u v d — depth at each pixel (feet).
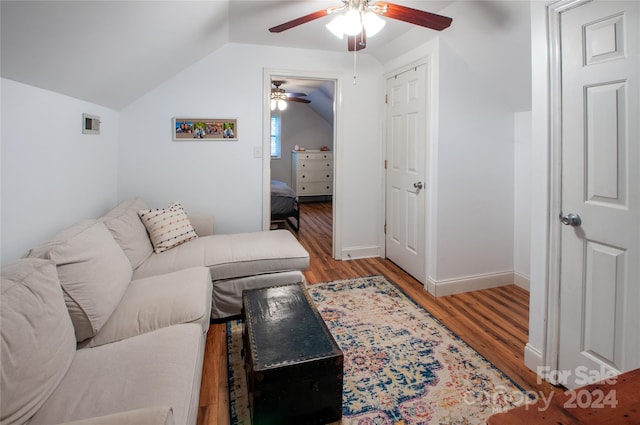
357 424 5.31
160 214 9.20
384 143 12.96
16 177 5.38
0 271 3.91
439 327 8.25
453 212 10.09
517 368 6.68
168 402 3.67
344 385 6.19
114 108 10.11
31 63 5.03
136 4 5.18
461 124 9.90
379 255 13.64
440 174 9.86
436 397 5.90
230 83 11.40
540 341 6.39
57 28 4.49
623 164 4.96
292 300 6.61
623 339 5.08
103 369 4.15
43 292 4.02
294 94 24.16
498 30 7.93
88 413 3.50
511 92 9.70
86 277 5.06
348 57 12.42
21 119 5.49
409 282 11.11
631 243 4.92
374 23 6.62
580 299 5.67
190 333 5.08
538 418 2.50
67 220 7.17
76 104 7.58
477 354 7.15
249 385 5.46
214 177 11.61
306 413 5.10
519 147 10.39
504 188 10.57
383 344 7.51
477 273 10.54
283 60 11.74
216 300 8.46
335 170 13.00
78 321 4.83
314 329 5.63
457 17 8.37
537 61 6.04
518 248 10.77
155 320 5.41
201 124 11.28
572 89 5.55
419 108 10.62
